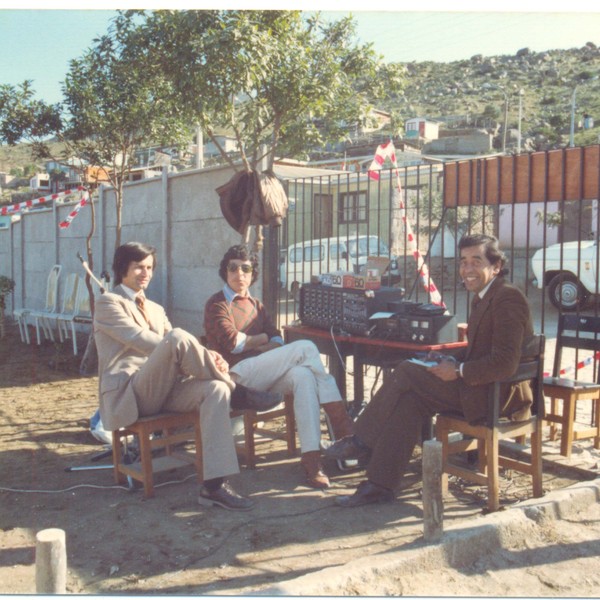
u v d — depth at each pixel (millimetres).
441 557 3182
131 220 10289
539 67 104812
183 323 9164
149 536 3531
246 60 6398
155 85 7660
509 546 3404
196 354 3930
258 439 5297
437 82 103750
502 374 3656
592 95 83562
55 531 2658
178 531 3586
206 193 8547
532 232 19875
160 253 9555
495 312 3771
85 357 8500
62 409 6551
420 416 3959
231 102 6961
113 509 3920
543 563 3232
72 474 4582
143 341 4156
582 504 3846
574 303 11852
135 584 3008
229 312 4969
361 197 12469
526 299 3801
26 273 14430
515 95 91688
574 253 11773
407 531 3529
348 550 3320
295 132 8039
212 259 8500
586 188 4969
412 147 36250
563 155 5074
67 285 10617
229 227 8164
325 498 4043
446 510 3797
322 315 5125
